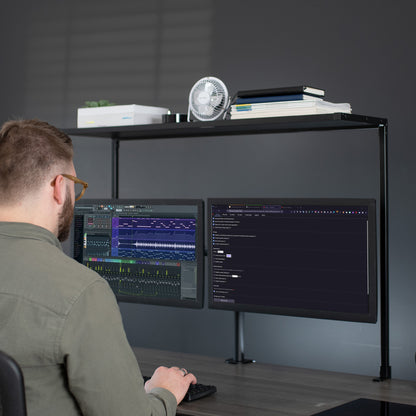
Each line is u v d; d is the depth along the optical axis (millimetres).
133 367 1128
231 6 2961
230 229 2297
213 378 2084
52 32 3475
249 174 2924
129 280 2506
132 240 2490
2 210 1176
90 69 3363
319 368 2768
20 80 3574
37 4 3516
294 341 2824
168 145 3115
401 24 2566
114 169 2785
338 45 2703
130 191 3217
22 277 1097
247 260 2271
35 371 1085
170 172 3115
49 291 1082
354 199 2076
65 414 1102
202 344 3035
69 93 3428
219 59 3000
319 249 2145
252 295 2270
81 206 2604
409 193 2566
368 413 1688
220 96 2367
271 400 1822
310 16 2766
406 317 2580
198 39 3051
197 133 2639
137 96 3227
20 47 3574
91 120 2561
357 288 2088
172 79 3127
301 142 2799
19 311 1076
